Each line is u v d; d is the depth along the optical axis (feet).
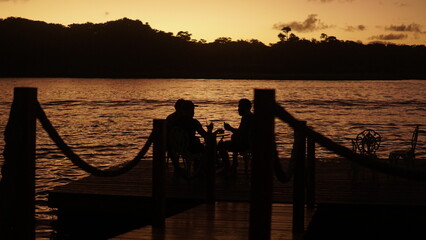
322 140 13.02
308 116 133.90
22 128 13.66
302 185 20.62
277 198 27.43
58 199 28.91
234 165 33.55
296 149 20.44
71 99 222.69
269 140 12.75
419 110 159.33
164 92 307.99
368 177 33.78
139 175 34.04
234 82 605.73
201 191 29.71
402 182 32.19
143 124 112.06
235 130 33.32
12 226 13.75
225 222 22.26
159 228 21.08
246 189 30.09
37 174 48.80
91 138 85.05
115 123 114.11
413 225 26.21
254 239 12.91
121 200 28.14
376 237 26.40
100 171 16.58
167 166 36.27
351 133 93.61
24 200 13.74
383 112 149.89
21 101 13.65
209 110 154.92
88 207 28.60
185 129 32.55
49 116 131.64
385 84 544.21
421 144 76.95
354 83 584.40
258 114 12.75
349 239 26.53
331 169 36.73
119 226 28.40
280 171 17.80
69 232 28.71
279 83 568.82
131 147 74.38
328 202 26.68
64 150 14.90
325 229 26.66
